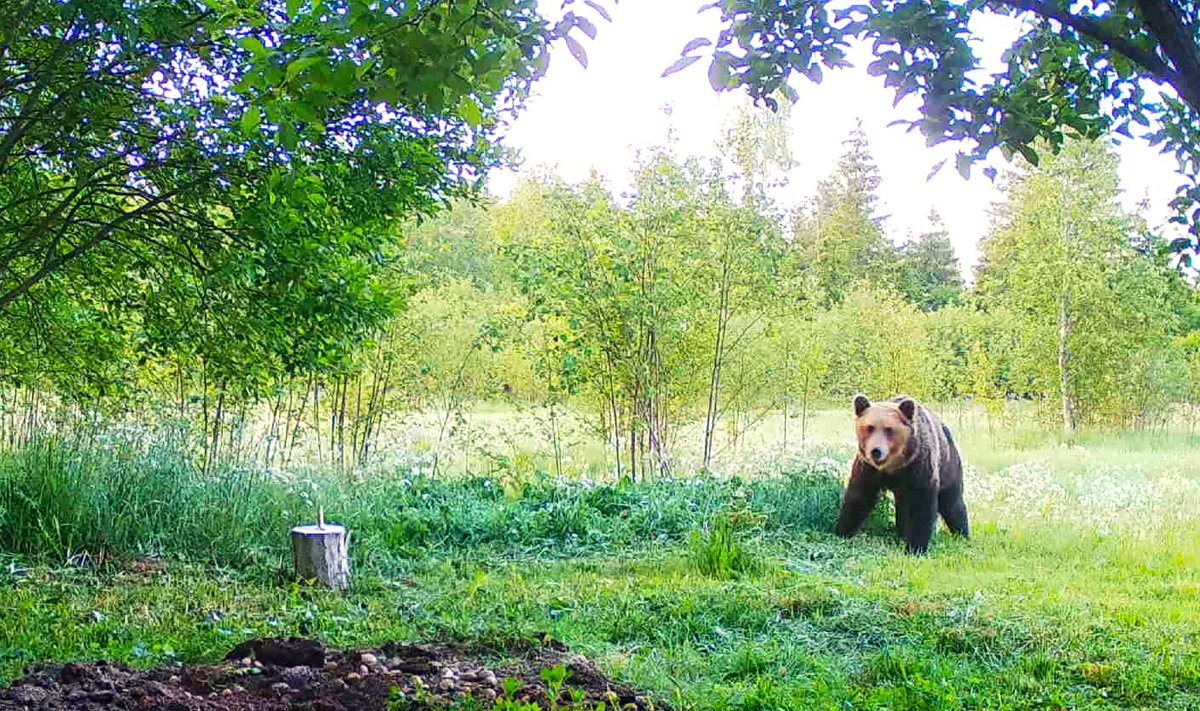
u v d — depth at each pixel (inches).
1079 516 505.4
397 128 362.3
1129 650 265.4
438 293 648.4
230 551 381.4
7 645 259.8
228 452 469.1
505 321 594.9
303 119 163.3
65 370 400.5
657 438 588.7
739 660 253.4
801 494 497.0
